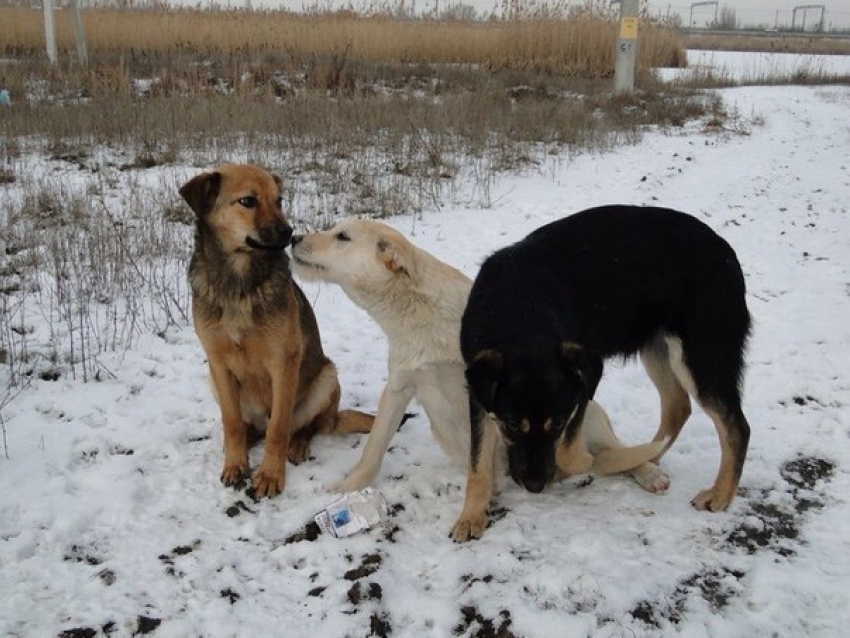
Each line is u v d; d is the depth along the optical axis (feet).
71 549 6.40
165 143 17.52
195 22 35.96
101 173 15.35
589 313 6.82
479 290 6.86
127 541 6.50
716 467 7.43
